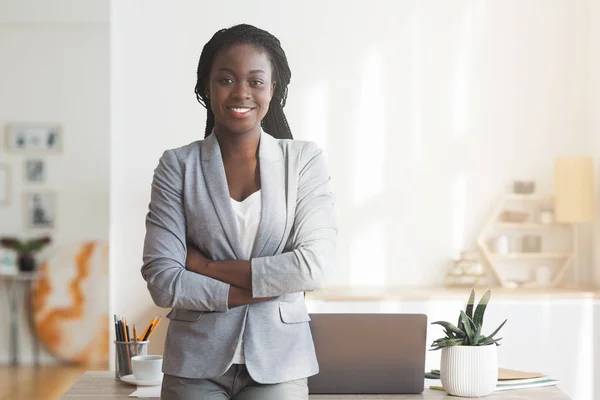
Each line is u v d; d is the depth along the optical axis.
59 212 7.66
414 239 5.21
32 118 7.66
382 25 5.21
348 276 5.19
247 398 1.89
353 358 2.35
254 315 1.90
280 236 1.97
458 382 2.30
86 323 7.50
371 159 5.20
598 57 5.10
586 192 5.00
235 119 1.94
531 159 5.25
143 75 5.06
